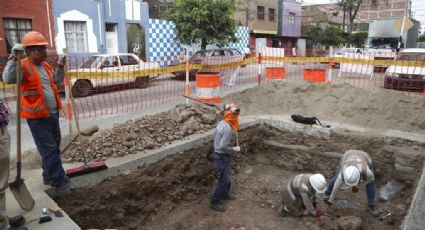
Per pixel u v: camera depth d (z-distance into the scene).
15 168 4.73
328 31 32.47
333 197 5.04
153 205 5.09
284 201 5.05
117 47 17.06
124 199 4.77
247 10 28.59
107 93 11.66
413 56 11.73
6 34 13.01
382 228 4.75
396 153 5.65
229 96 8.91
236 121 5.05
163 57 18.97
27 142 6.07
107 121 7.37
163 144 5.52
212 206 5.31
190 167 5.66
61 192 4.09
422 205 3.55
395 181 5.68
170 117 6.26
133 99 10.38
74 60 14.41
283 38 34.59
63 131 6.54
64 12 14.46
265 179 6.35
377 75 13.87
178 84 12.98
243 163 6.66
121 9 16.70
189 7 16.47
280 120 6.91
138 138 5.47
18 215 3.42
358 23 57.78
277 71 11.16
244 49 26.36
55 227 3.34
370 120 6.70
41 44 3.58
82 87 10.77
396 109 6.70
